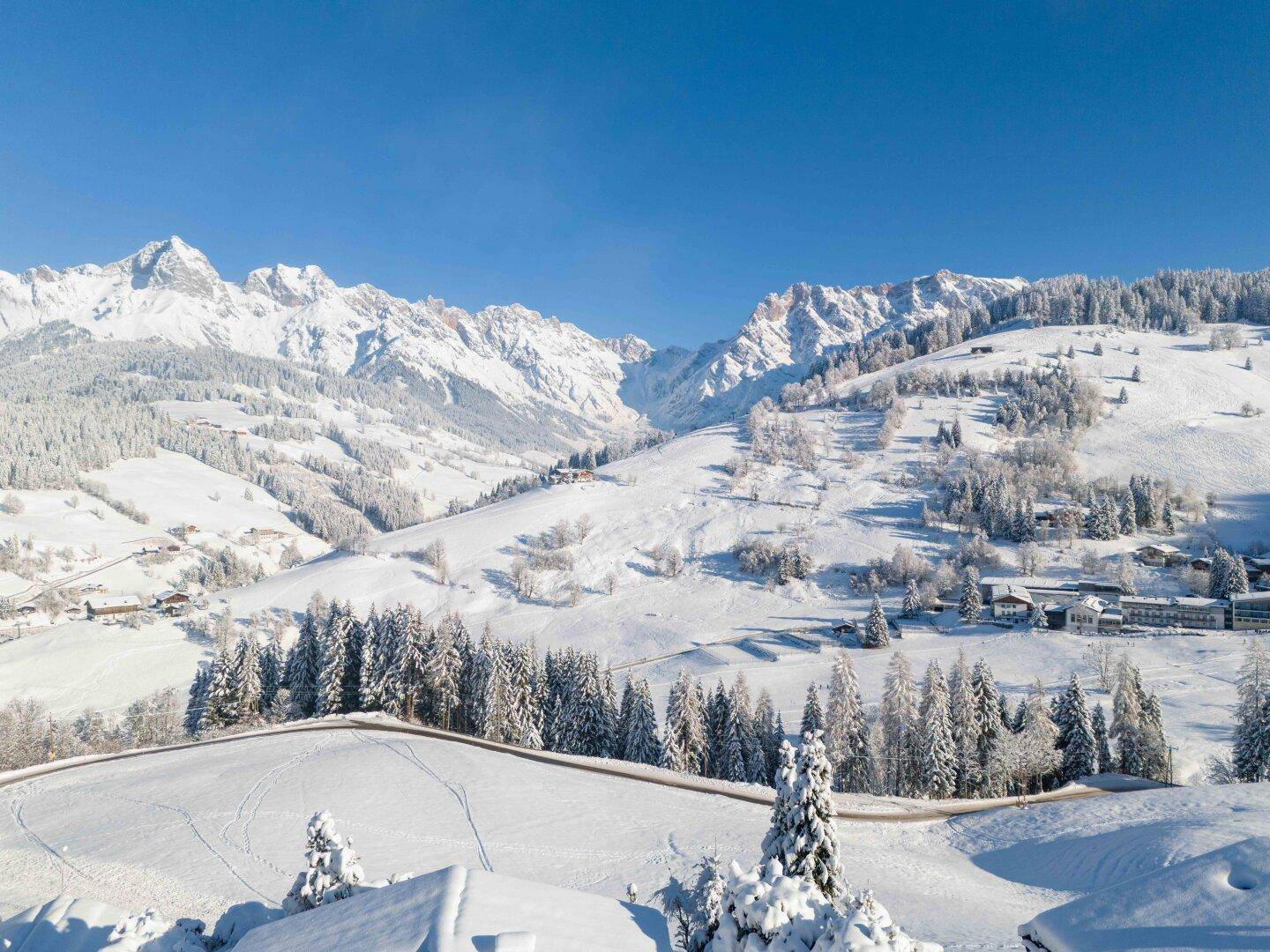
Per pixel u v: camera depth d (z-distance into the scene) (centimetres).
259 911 2173
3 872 4222
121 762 6744
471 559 19162
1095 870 3941
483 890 1391
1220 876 1200
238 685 9094
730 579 17025
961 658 7144
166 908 3600
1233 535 15875
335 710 9119
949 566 15325
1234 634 10738
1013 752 6209
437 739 7625
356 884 1989
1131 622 11981
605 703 7862
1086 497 17912
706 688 10569
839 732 6856
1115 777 6550
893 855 4766
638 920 1450
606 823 5022
